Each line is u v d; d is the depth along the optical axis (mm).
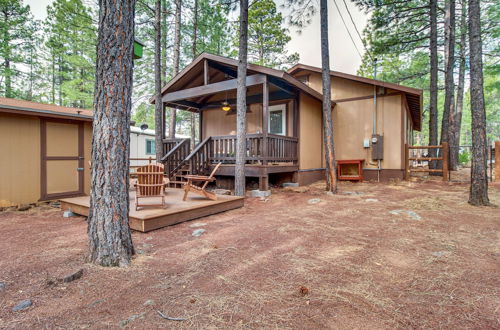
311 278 2180
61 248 2910
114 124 2428
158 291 1978
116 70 2420
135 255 2668
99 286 2049
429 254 2672
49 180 6133
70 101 17312
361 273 2266
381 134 9195
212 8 13008
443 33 12219
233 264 2471
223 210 4863
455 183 7922
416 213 4359
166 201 4824
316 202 5559
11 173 5559
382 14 11000
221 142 7551
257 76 6742
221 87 7180
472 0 4844
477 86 4891
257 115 9750
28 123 5824
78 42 14852
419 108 9914
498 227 3537
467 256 2605
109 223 2416
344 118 9914
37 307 1765
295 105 8492
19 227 3906
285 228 3684
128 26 2496
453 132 11883
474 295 1892
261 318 1646
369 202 5441
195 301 1837
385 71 16438
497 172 8133
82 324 1587
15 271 2305
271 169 7004
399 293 1934
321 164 10117
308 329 1539
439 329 1535
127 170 2553
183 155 8102
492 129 35500
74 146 6590
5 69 15984
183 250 2844
